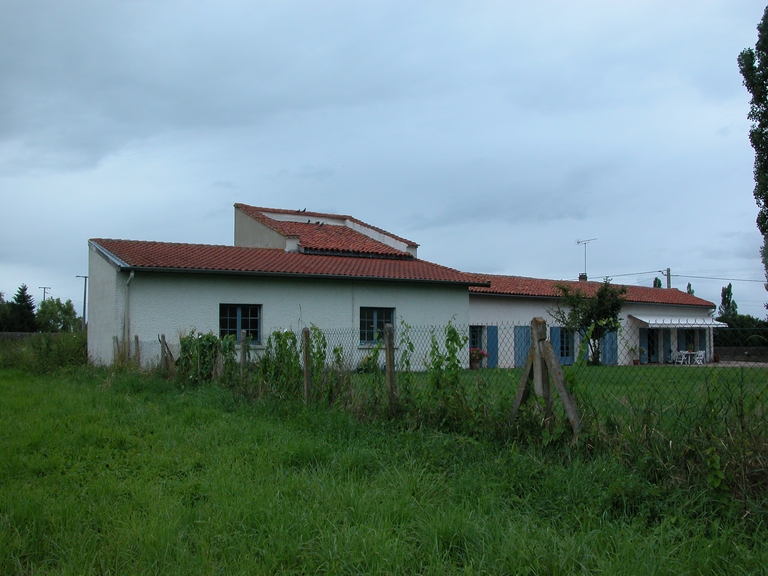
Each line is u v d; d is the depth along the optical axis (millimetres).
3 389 12414
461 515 4020
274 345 10266
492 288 25688
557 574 3316
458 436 5867
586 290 30391
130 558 3678
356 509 4289
